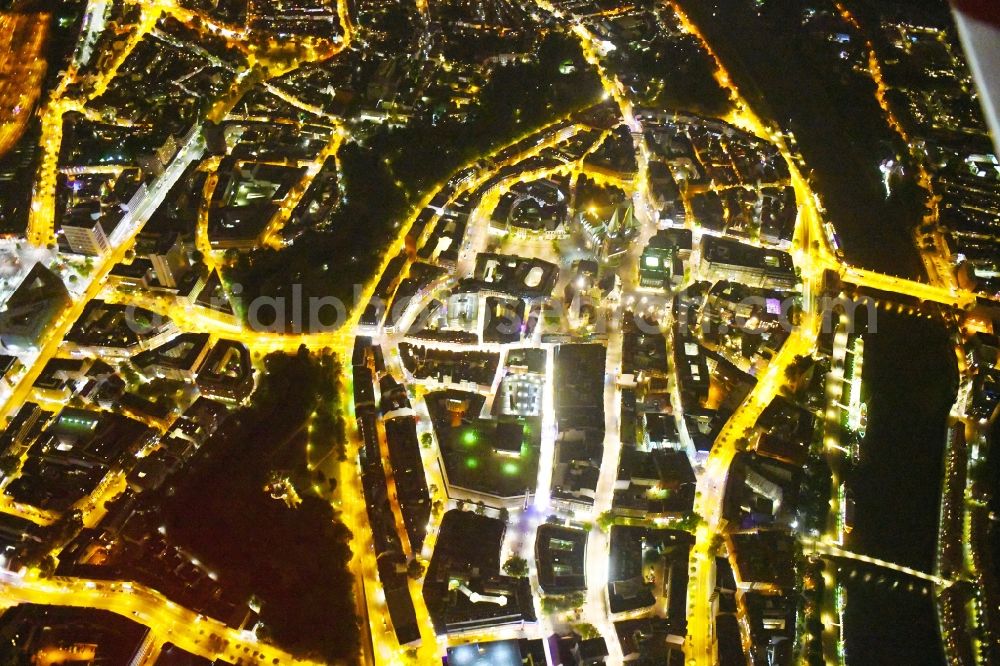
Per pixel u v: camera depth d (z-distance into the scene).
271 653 194.12
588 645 192.62
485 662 189.25
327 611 199.00
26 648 187.88
